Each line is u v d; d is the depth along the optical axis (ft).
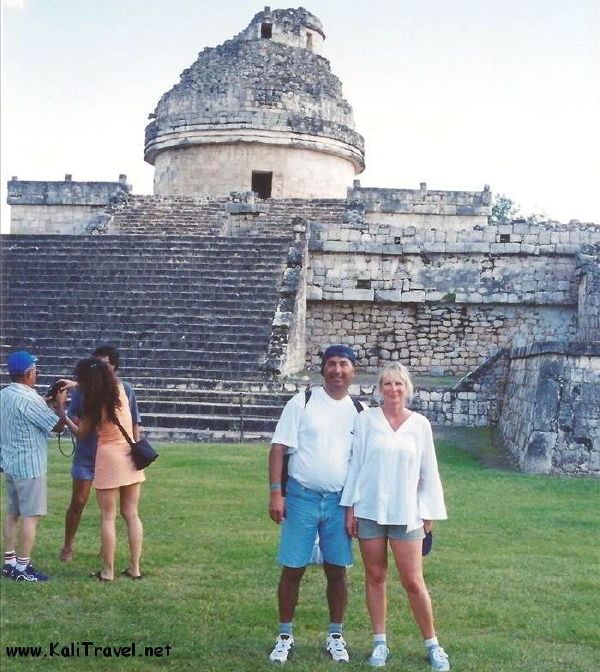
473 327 74.59
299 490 18.83
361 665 18.01
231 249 74.43
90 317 65.41
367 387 57.47
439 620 20.92
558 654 18.99
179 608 21.18
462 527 30.40
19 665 17.63
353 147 107.24
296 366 68.44
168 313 65.87
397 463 18.30
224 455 43.52
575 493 37.96
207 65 104.73
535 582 23.90
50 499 32.89
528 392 47.73
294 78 103.76
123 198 93.45
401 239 74.79
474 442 52.44
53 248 75.97
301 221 75.20
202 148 103.30
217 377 58.44
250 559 25.32
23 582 22.70
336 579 18.76
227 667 17.74
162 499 32.83
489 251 73.77
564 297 73.05
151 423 51.49
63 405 24.80
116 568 24.36
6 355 60.70
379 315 75.46
